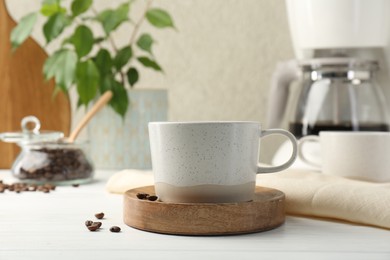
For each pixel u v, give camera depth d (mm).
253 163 710
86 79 1182
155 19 1274
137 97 1279
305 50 1231
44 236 687
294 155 743
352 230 711
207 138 684
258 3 1571
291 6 1213
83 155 1096
